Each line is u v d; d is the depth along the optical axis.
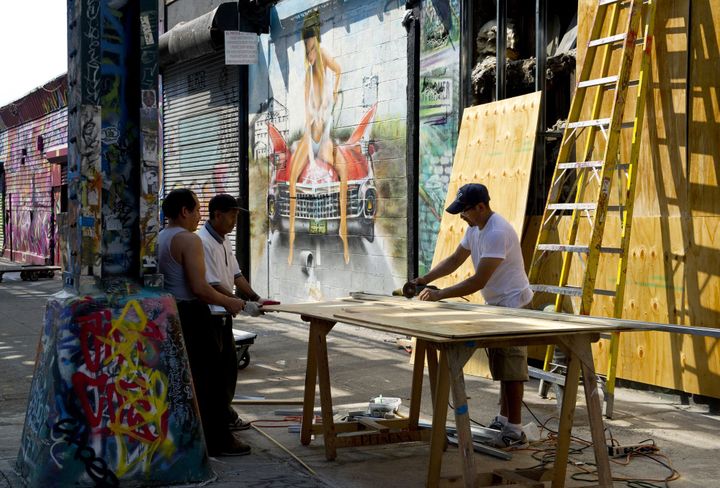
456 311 5.45
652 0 7.23
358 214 12.33
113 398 4.83
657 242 7.44
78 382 4.78
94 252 4.97
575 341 4.59
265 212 15.04
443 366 4.71
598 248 7.13
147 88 5.10
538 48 9.02
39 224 29.47
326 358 5.71
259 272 15.30
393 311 5.46
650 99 7.54
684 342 7.19
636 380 7.65
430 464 4.79
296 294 14.15
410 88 10.92
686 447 5.94
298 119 13.91
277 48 14.46
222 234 6.34
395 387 8.02
